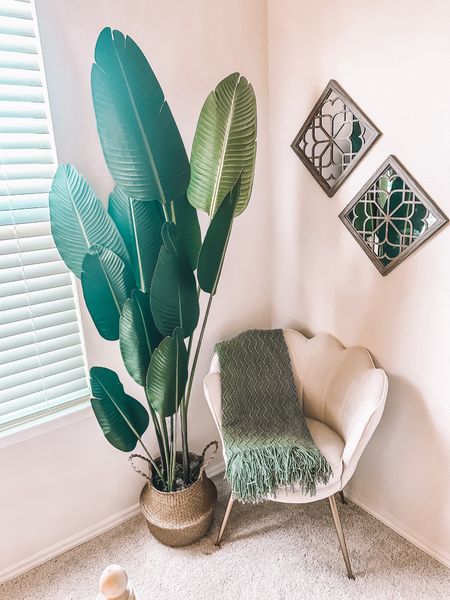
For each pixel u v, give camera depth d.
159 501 1.59
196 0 1.50
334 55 1.46
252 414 1.67
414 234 1.36
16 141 1.30
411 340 1.46
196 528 1.60
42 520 1.60
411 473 1.58
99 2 1.32
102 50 1.13
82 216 1.32
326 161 1.59
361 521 1.74
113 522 1.78
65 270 1.47
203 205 1.40
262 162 1.83
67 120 1.35
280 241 1.90
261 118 1.77
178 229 1.45
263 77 1.73
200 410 1.94
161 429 1.61
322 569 1.53
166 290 1.33
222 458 2.09
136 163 1.26
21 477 1.51
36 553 1.61
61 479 1.60
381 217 1.44
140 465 1.80
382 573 1.51
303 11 1.52
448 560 1.52
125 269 1.39
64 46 1.30
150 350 1.45
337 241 1.64
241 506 1.84
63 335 1.51
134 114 1.21
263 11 1.66
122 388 1.47
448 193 1.25
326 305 1.76
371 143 1.41
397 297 1.47
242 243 1.86
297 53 1.59
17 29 1.23
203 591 1.47
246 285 1.94
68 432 1.57
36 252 1.41
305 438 1.56
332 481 1.42
